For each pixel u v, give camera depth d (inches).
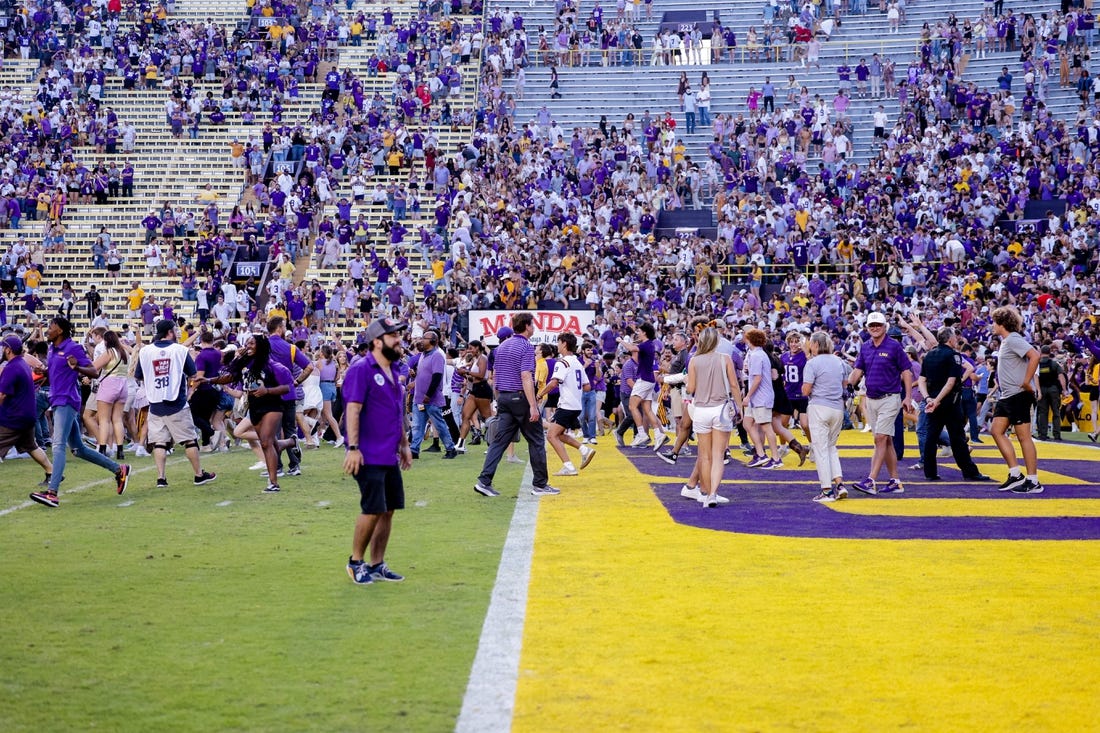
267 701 217.8
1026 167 1615.4
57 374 496.1
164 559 360.5
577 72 1966.0
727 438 488.7
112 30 1910.7
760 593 308.7
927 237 1465.3
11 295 1466.5
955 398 580.7
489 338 1069.8
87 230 1592.0
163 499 516.4
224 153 1713.8
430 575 333.4
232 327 1385.3
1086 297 1327.5
